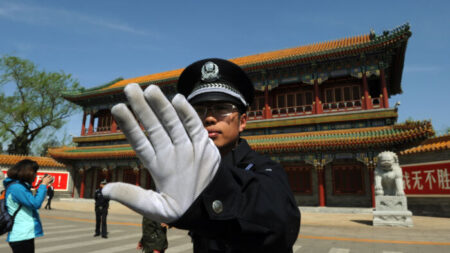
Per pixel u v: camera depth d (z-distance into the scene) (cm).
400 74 3067
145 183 3369
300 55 2709
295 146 2478
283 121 2773
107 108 3856
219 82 133
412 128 2119
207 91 130
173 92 3419
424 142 2167
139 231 1334
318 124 2683
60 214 2050
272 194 89
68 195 3534
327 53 2620
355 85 2808
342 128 2588
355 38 3234
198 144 74
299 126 2748
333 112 2678
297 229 94
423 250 944
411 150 2169
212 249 127
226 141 130
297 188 2806
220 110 131
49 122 4016
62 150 3634
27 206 435
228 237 80
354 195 2605
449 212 1902
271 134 2833
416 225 1573
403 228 1450
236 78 138
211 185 75
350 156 2469
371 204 2519
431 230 1383
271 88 2942
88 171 3800
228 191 79
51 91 4025
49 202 2467
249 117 3031
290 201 97
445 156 1928
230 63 138
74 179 3647
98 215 1177
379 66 2575
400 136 2130
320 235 1248
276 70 2931
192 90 141
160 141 71
